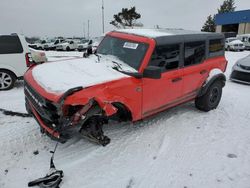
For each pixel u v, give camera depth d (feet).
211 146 14.24
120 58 15.03
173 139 14.85
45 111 11.64
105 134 15.10
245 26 157.58
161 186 10.84
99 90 11.85
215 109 20.17
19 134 14.79
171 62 15.60
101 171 11.68
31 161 12.21
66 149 13.32
